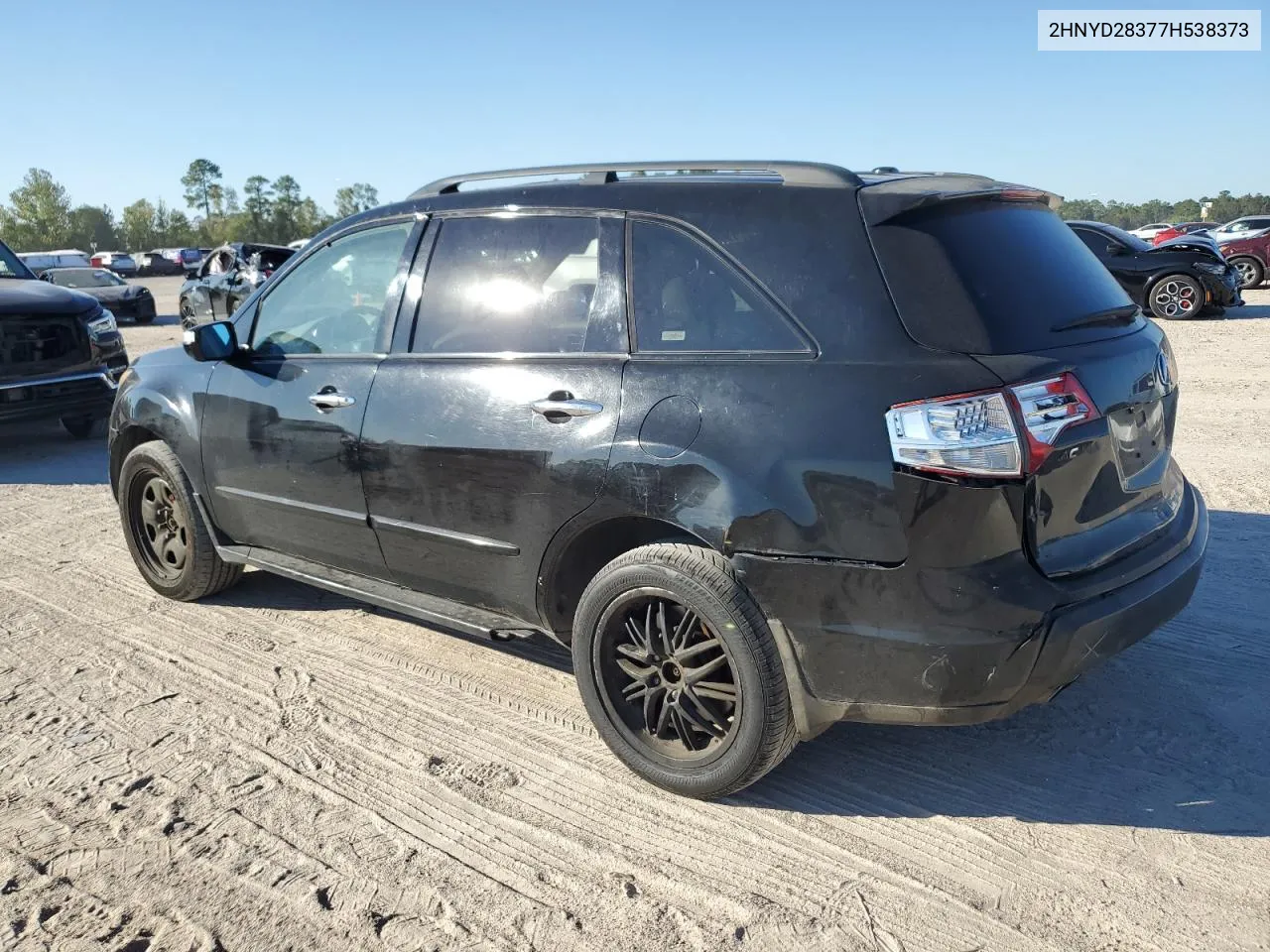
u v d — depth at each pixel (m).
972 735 3.37
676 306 3.01
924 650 2.58
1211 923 2.43
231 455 4.22
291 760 3.29
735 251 2.92
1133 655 3.87
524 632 3.42
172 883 2.67
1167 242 15.25
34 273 9.24
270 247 17.77
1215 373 10.07
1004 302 2.69
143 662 4.07
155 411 4.57
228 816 2.97
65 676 3.95
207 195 136.25
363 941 2.44
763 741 2.82
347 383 3.75
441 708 3.65
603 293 3.16
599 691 3.15
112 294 23.03
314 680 3.88
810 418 2.67
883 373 2.61
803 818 2.92
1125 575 2.74
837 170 2.93
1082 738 3.31
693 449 2.82
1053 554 2.64
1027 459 2.51
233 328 4.11
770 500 2.69
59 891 2.64
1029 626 2.54
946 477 2.50
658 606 2.98
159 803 3.04
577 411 3.07
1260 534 5.13
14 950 2.42
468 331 3.48
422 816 2.96
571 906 2.55
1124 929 2.42
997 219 2.92
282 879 2.68
